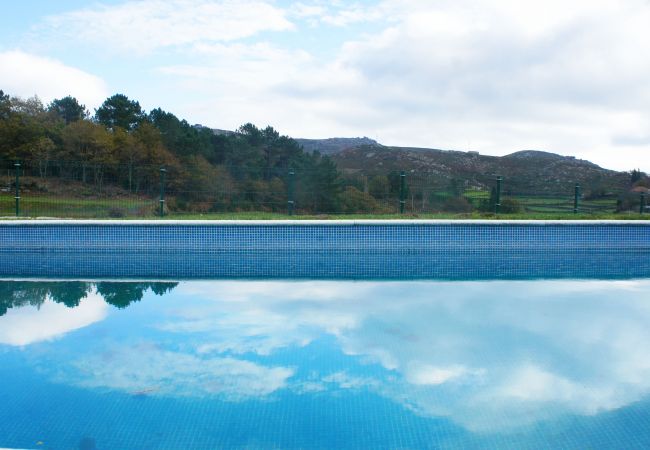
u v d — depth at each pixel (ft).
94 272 19.43
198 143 75.51
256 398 8.11
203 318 12.66
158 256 23.24
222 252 23.98
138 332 11.47
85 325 12.00
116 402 7.96
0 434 7.00
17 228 23.66
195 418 7.48
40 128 63.82
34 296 15.12
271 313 13.16
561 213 31.22
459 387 8.57
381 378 8.93
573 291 16.08
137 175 36.04
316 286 16.80
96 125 67.92
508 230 24.34
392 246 24.16
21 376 8.95
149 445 6.73
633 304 14.29
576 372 9.27
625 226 24.79
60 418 7.46
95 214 30.45
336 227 24.00
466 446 6.77
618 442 6.90
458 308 13.78
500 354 10.16
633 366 9.57
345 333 11.43
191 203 32.55
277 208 32.73
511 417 7.57
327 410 7.73
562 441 6.91
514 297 15.19
